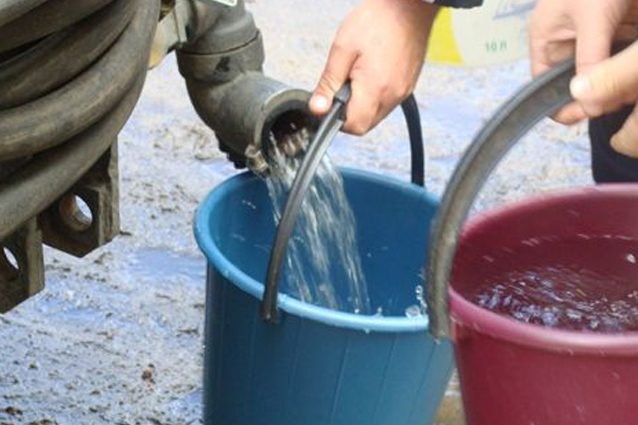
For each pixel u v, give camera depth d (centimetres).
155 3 220
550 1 208
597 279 194
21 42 196
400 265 292
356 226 292
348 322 242
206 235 260
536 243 198
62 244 233
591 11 201
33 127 195
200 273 369
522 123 171
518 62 507
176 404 319
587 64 175
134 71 210
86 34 202
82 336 338
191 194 406
